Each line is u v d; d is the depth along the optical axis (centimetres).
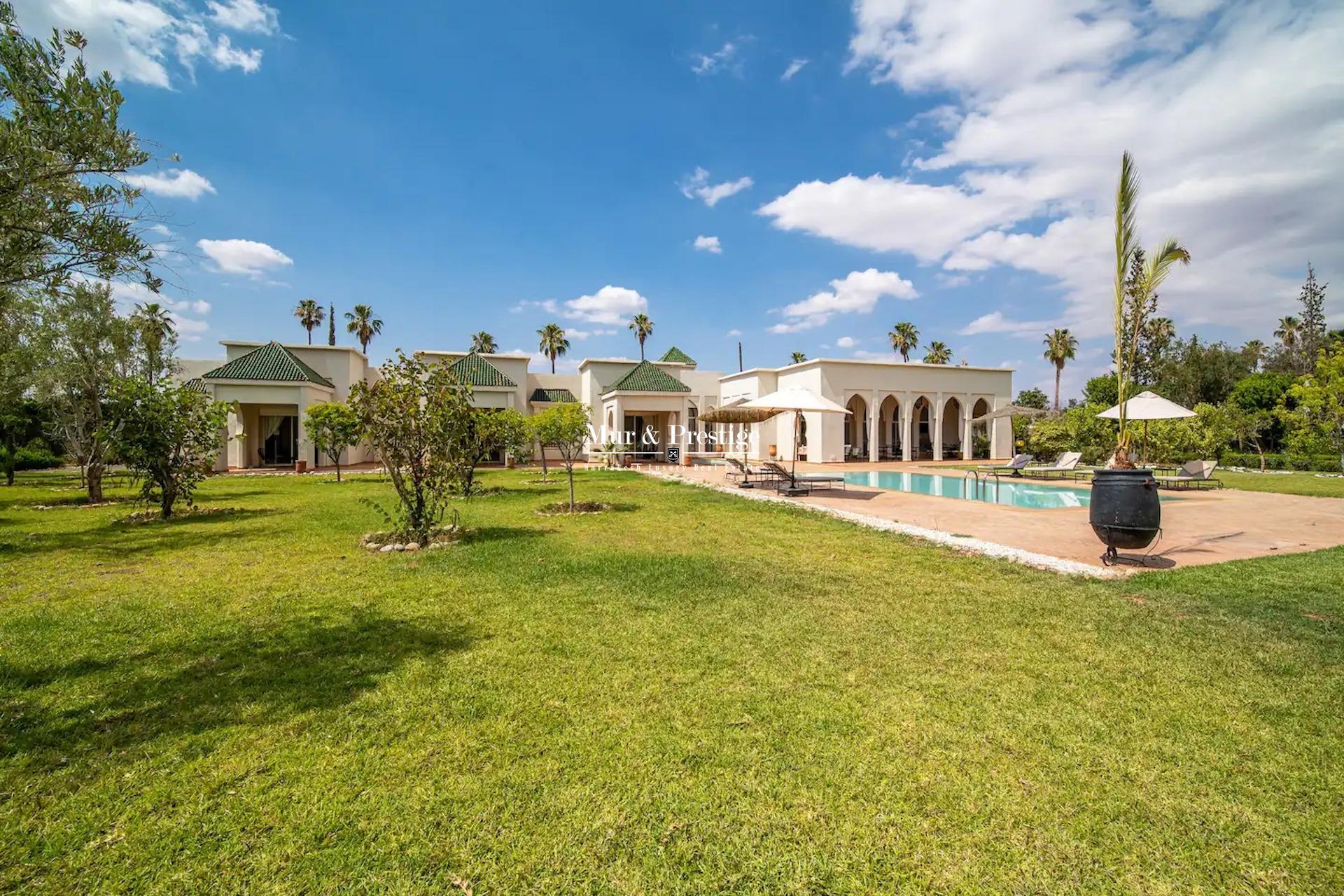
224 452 2480
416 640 409
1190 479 1476
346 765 253
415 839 208
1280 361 3847
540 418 1131
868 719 292
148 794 234
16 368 1255
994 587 542
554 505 1169
